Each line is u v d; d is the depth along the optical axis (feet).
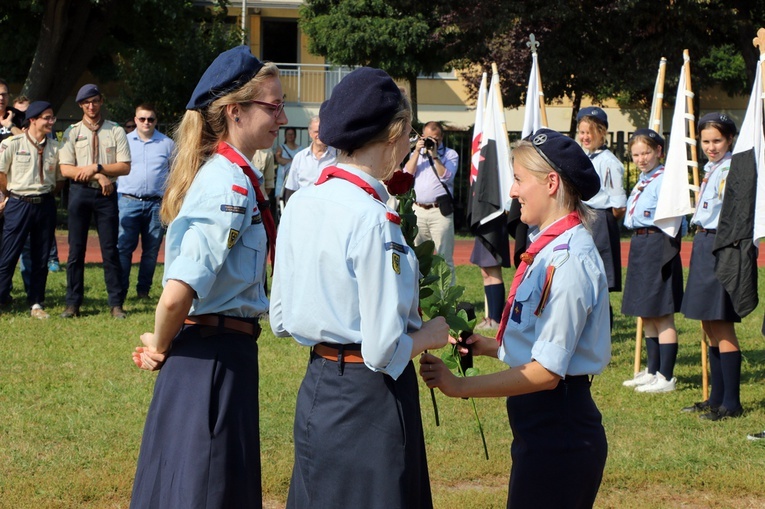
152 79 79.46
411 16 73.51
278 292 9.70
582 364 9.75
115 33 72.59
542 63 72.13
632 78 73.00
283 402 20.26
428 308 10.36
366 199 8.89
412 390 9.26
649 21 72.54
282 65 93.76
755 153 17.88
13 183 29.37
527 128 25.62
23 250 31.81
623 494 15.39
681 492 15.47
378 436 8.93
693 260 19.75
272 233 10.92
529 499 9.79
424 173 29.45
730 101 103.30
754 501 15.08
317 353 9.24
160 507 10.23
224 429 10.28
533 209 10.06
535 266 9.83
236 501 10.32
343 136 8.95
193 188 10.36
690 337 28.84
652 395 21.61
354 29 73.51
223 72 10.55
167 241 10.32
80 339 26.37
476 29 72.23
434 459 16.67
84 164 29.27
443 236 29.58
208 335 10.45
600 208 22.16
